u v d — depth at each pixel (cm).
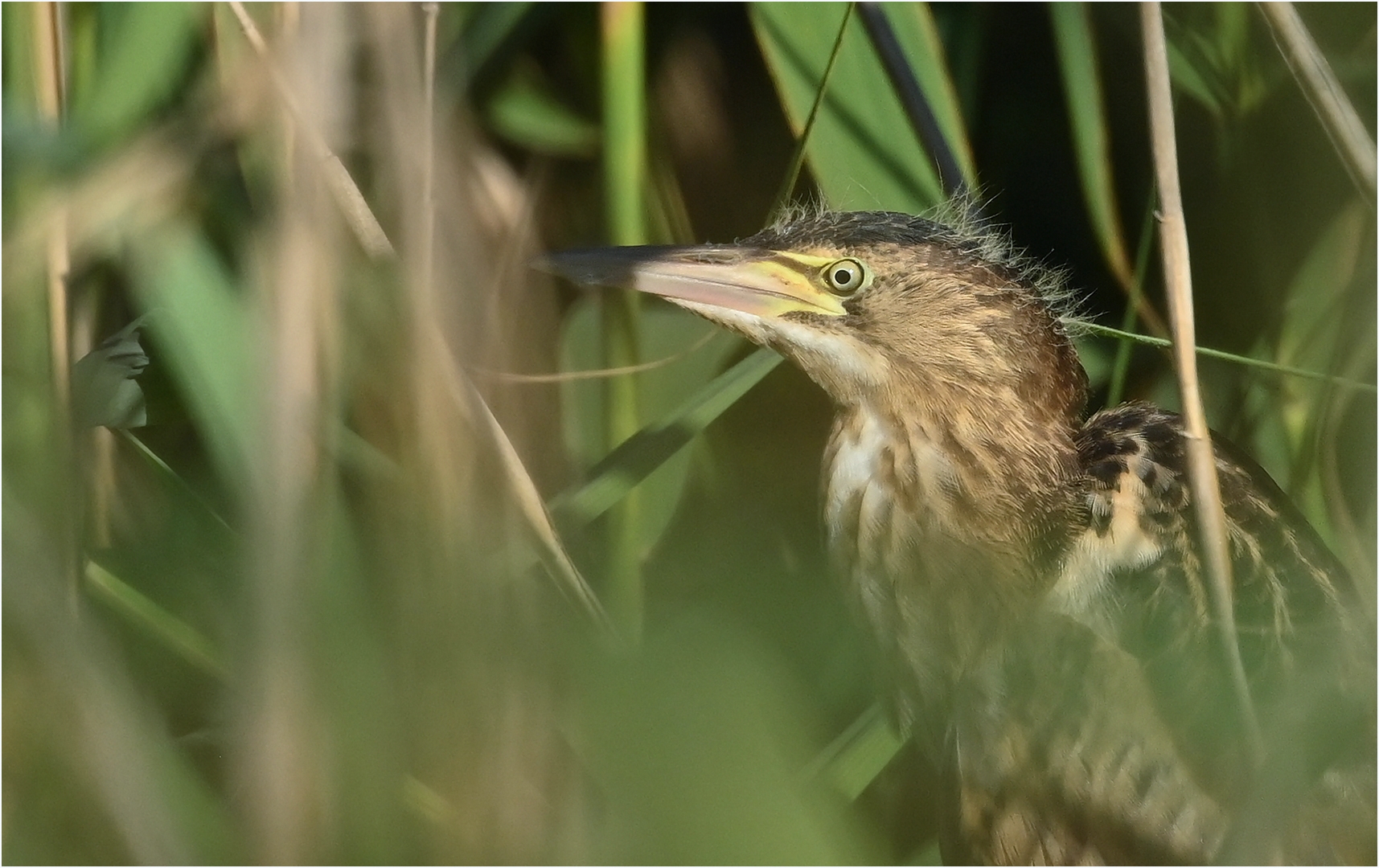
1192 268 452
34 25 441
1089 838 443
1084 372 446
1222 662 440
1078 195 452
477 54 448
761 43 446
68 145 439
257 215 439
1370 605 445
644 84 448
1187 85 450
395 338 435
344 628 433
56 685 436
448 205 436
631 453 443
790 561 450
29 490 440
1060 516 444
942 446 444
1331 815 441
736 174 453
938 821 446
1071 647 443
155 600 442
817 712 444
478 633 433
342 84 436
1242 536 443
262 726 432
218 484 443
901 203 446
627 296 445
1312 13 450
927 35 446
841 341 444
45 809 436
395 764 432
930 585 445
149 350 443
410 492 434
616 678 431
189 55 444
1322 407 446
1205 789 442
